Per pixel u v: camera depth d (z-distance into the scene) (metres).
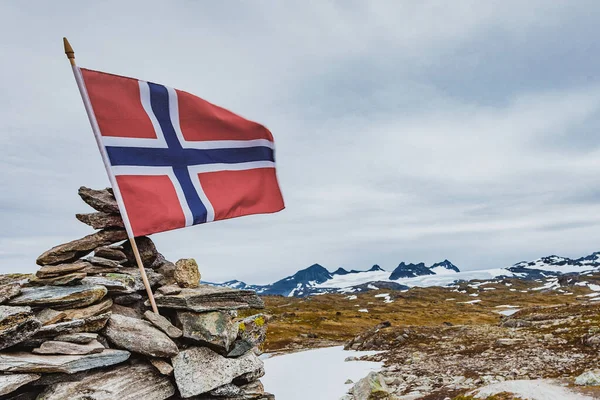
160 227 10.96
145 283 10.83
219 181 12.26
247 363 11.45
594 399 15.20
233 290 11.83
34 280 10.33
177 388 10.45
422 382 26.23
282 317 122.81
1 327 8.31
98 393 9.05
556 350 31.86
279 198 13.33
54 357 8.86
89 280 10.77
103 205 11.73
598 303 64.50
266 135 13.20
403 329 53.69
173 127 11.84
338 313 138.88
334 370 36.28
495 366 28.41
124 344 9.94
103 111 10.76
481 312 152.50
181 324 10.93
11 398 8.59
